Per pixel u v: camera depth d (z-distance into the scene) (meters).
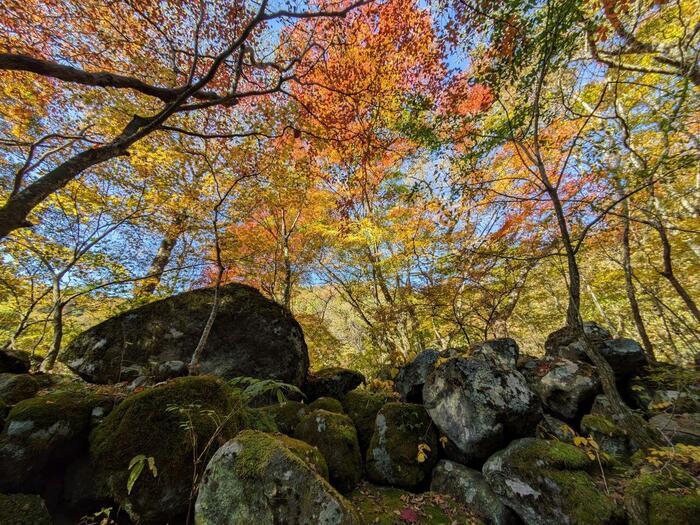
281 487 2.01
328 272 11.11
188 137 8.67
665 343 9.08
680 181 6.50
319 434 3.86
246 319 5.95
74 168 3.51
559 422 4.07
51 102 7.05
